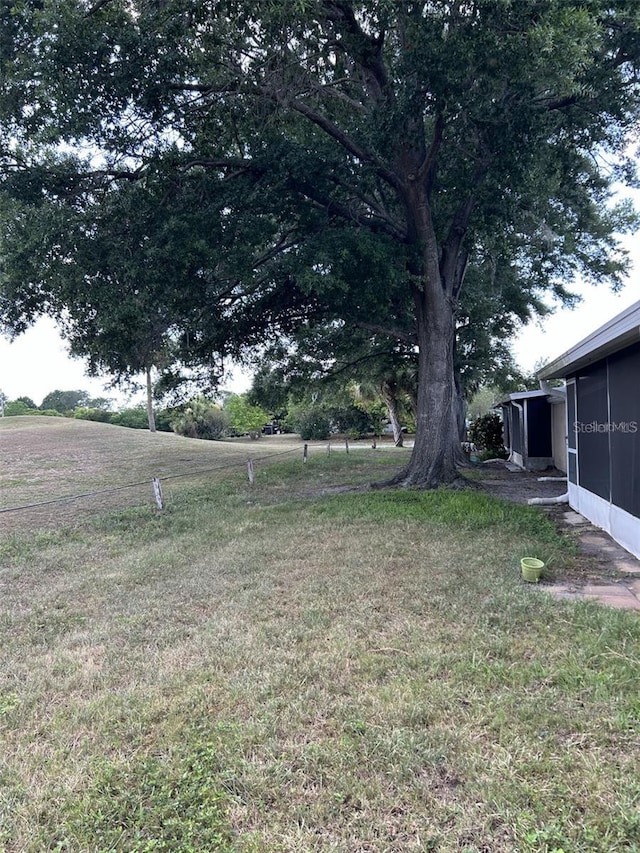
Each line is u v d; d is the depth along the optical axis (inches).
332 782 89.8
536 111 295.1
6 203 304.2
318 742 99.8
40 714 115.0
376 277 347.9
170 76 278.5
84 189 310.0
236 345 446.6
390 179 372.2
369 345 600.4
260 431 1465.3
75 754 100.4
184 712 112.1
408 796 85.8
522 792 84.8
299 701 113.5
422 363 406.0
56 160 311.3
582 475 300.8
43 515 376.2
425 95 280.5
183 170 326.3
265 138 337.1
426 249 375.9
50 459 692.7
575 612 151.9
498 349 670.5
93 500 430.6
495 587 177.0
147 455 751.1
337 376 667.4
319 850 76.5
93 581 212.5
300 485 469.4
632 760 91.4
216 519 327.6
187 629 156.8
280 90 300.7
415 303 405.7
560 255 559.8
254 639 145.6
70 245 290.8
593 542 238.8
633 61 304.3
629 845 74.4
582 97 309.7
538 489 414.0
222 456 753.0
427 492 366.0
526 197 387.9
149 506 386.9
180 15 259.6
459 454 619.2
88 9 276.1
